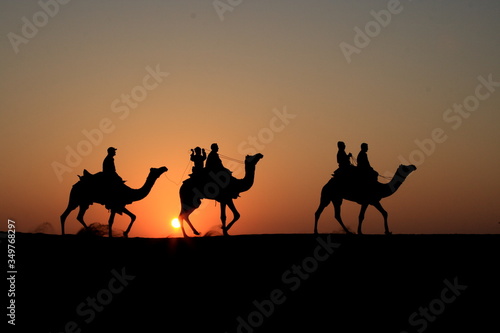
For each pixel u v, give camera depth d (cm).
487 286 2022
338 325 1903
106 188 2609
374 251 2245
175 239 2450
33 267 2223
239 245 2341
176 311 1994
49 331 1912
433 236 2380
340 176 2578
